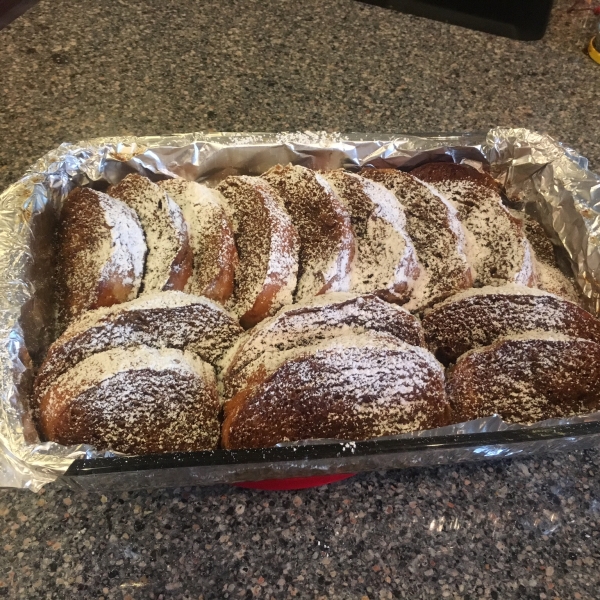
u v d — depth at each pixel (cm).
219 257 115
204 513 98
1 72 175
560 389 104
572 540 98
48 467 85
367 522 98
